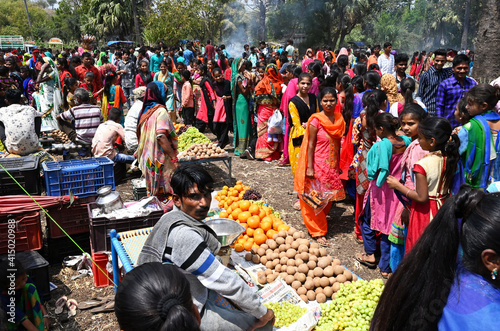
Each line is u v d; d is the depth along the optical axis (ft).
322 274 10.97
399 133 12.89
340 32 137.80
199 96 33.58
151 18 87.76
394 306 4.48
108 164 14.29
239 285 6.97
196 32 93.61
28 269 11.22
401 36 163.73
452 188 10.43
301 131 17.11
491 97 12.05
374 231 13.69
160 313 3.85
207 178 7.30
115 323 10.98
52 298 12.00
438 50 19.13
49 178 13.44
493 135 12.35
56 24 186.80
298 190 15.16
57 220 13.47
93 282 12.85
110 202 12.86
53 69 27.20
